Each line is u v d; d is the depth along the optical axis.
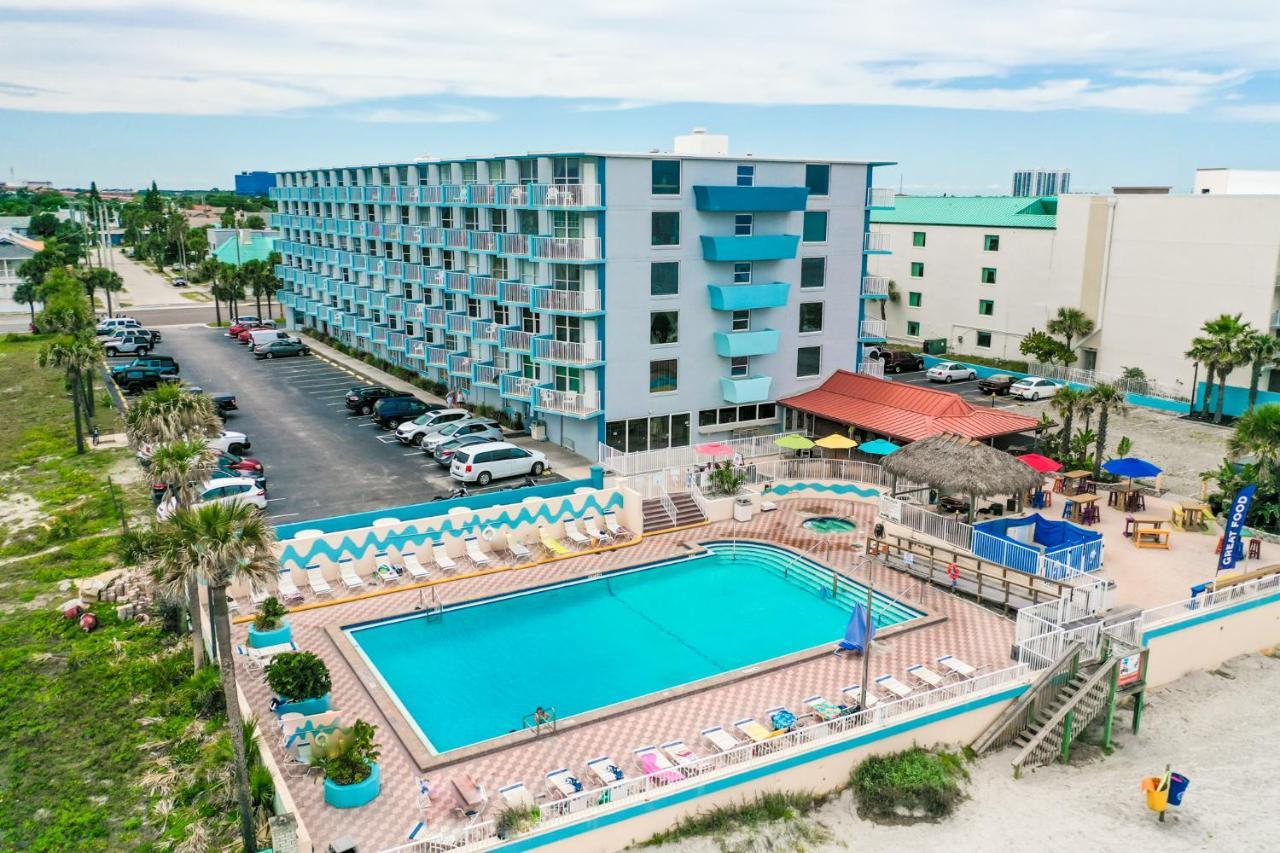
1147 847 21.05
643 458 41.16
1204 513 36.38
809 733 22.33
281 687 22.67
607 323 42.00
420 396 57.56
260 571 18.69
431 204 53.94
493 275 50.03
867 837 21.12
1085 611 27.73
